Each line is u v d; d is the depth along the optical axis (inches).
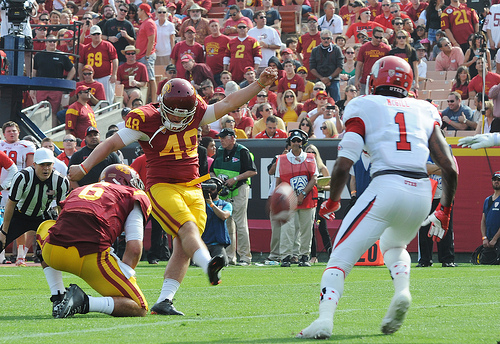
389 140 395.5
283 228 1037.2
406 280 405.7
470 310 518.0
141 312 492.1
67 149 1120.2
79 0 2202.3
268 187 1189.1
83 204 489.4
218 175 1065.5
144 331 412.8
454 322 448.1
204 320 467.2
